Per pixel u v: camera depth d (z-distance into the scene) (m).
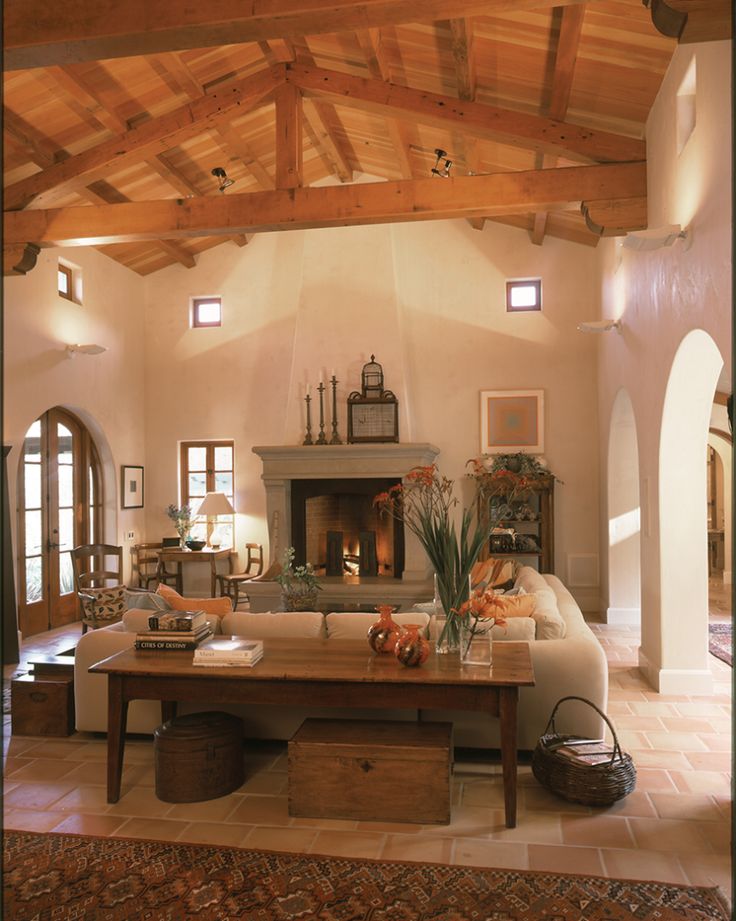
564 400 8.88
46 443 8.04
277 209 5.74
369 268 9.08
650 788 3.79
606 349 8.00
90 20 3.33
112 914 2.72
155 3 3.28
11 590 6.76
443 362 9.11
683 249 4.43
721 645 6.90
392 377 8.92
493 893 2.83
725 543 10.95
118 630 4.64
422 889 2.86
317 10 3.21
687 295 4.43
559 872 2.97
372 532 8.90
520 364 8.98
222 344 9.61
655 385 5.49
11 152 6.26
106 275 8.86
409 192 5.60
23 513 7.64
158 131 6.02
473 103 5.69
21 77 5.48
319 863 3.05
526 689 4.06
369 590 8.23
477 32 5.12
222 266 9.63
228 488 9.59
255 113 7.15
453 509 8.98
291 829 3.36
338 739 3.49
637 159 5.47
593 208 5.48
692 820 3.43
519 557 8.87
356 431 8.90
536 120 5.61
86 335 8.41
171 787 3.65
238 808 3.59
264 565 9.39
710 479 12.09
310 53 6.09
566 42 4.70
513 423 8.94
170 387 9.70
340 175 9.07
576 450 8.84
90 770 4.08
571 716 4.04
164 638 3.93
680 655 5.42
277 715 4.26
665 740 4.46
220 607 4.64
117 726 3.66
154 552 9.48
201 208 5.83
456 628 3.69
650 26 4.45
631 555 8.03
